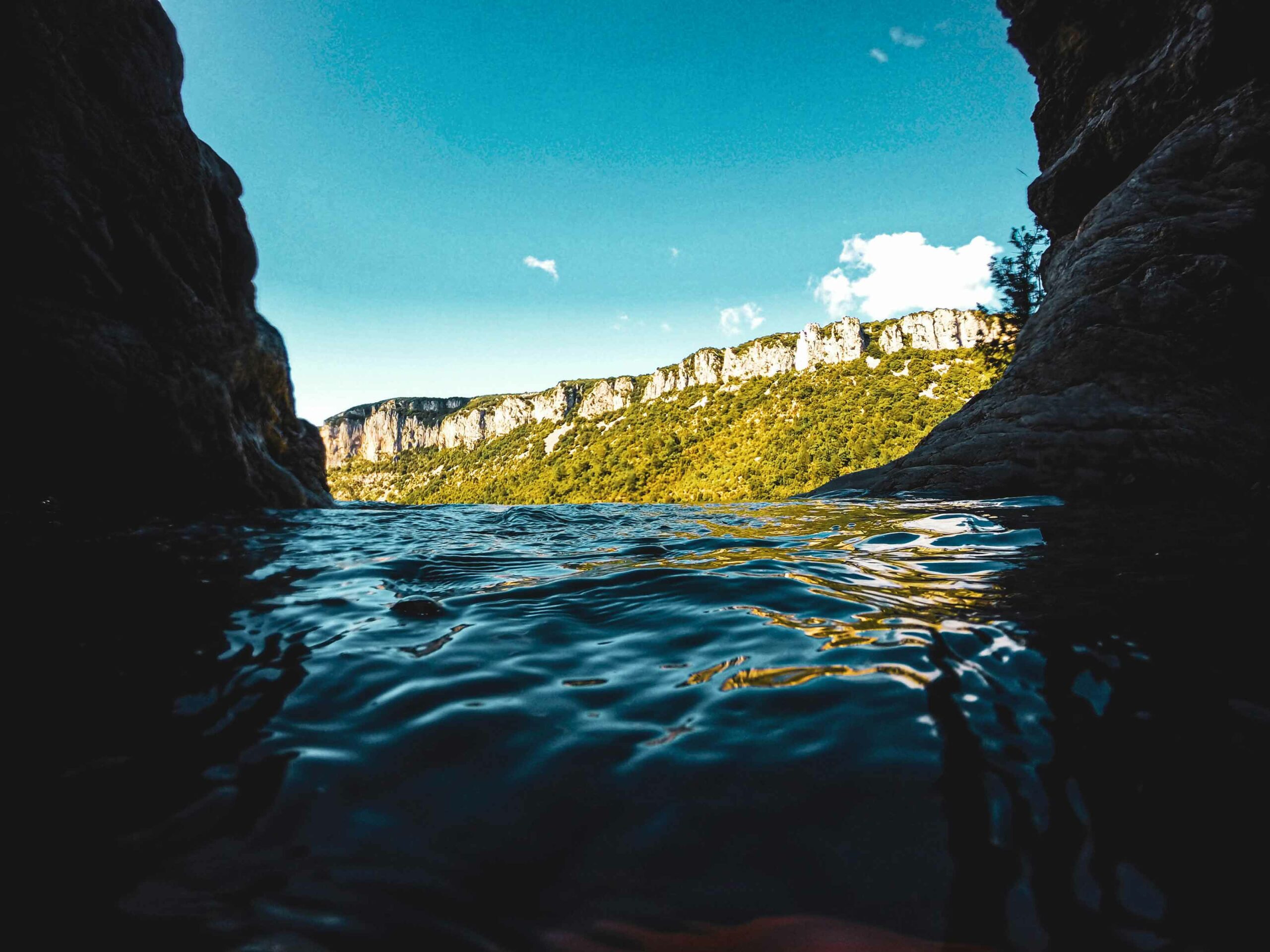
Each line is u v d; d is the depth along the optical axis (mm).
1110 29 8539
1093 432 5609
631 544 3850
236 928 743
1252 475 4781
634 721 1266
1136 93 7551
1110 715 1144
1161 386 5699
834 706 1273
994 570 2428
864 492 7328
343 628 1972
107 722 1289
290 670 1593
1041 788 947
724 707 1309
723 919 759
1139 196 6711
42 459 4609
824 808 946
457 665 1618
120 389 4898
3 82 4480
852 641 1659
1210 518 3525
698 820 935
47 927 741
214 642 1813
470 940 735
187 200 5672
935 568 2551
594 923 759
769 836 890
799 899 780
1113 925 702
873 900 771
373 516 6012
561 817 958
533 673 1553
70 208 4703
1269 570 2096
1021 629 1624
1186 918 702
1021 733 1109
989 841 845
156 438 5160
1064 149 9414
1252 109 6207
